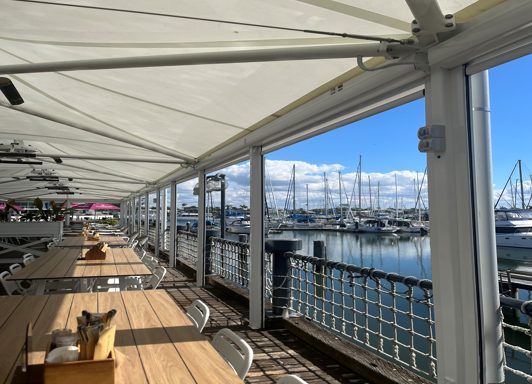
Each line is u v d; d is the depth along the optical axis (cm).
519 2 174
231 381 155
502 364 214
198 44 258
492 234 215
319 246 645
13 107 411
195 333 215
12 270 460
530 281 248
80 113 473
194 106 391
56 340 147
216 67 291
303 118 359
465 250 213
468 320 212
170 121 456
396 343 329
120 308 268
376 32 218
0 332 213
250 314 497
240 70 292
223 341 208
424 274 489
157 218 1275
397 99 271
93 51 294
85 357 139
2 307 269
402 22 206
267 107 378
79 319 149
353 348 383
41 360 170
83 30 252
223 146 590
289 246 504
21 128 588
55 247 724
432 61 217
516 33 180
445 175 218
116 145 640
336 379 342
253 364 375
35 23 250
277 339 447
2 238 1038
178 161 718
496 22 181
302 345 428
